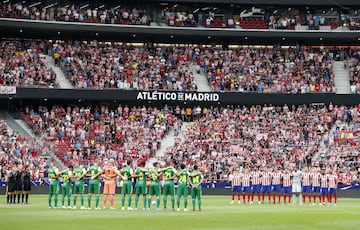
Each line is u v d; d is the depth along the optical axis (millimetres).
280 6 86812
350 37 83188
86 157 69562
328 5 84625
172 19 83812
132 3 84750
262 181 50781
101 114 75562
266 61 83750
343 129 74875
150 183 37312
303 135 74188
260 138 73750
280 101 79062
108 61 80438
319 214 33812
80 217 29609
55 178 39062
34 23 77625
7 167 63656
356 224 26797
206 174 68312
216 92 78062
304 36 83188
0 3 77875
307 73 82375
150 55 82812
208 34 82375
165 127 74625
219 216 31062
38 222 26484
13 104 76750
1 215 31109
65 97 74875
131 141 72188
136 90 76562
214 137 73562
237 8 86688
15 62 76312
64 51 80125
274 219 29344
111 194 37719
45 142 70000
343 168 68875
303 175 49438
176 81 79562
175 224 25828
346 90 81375
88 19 81062
